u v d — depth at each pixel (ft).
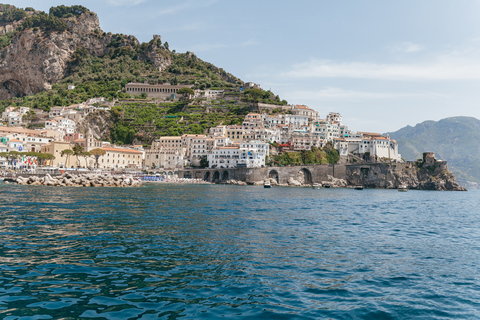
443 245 119.65
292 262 89.66
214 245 105.91
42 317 53.67
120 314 55.62
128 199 250.37
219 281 72.90
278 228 143.64
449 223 184.65
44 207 185.47
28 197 240.53
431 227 166.20
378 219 190.70
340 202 309.42
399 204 314.55
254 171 650.43
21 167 560.61
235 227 141.38
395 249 110.32
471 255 104.27
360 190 619.67
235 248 102.89
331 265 88.22
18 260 83.35
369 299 65.87
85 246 99.35
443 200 410.93
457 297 68.03
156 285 69.21
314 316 57.52
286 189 538.88
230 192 394.73
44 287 66.28
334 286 72.43
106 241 106.63
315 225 156.56
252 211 204.13
